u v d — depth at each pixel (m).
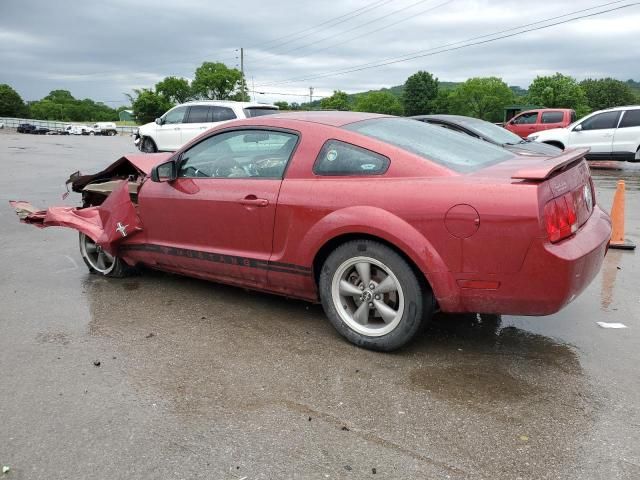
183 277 5.47
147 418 2.96
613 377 3.38
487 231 3.24
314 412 3.01
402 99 111.44
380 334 3.69
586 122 16.34
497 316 4.38
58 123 77.81
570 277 3.20
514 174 3.32
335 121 4.10
